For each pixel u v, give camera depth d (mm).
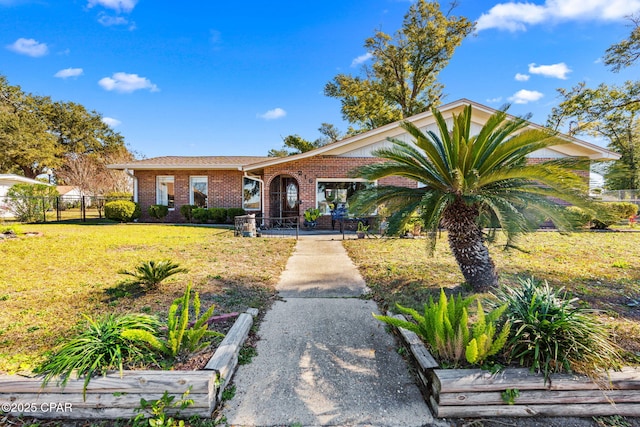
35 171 34375
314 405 2375
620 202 12938
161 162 16531
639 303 4090
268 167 13266
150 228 12719
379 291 4812
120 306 4027
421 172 4609
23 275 5418
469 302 2791
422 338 2980
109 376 2236
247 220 10797
